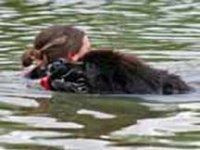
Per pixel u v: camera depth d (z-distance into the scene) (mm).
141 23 28484
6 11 32031
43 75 17203
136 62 16109
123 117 14266
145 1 35344
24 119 14273
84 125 13711
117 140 12703
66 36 16391
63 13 31422
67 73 16344
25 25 27938
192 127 13625
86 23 28562
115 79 15930
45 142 12656
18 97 16109
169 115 14508
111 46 23250
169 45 23469
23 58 17125
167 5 34094
